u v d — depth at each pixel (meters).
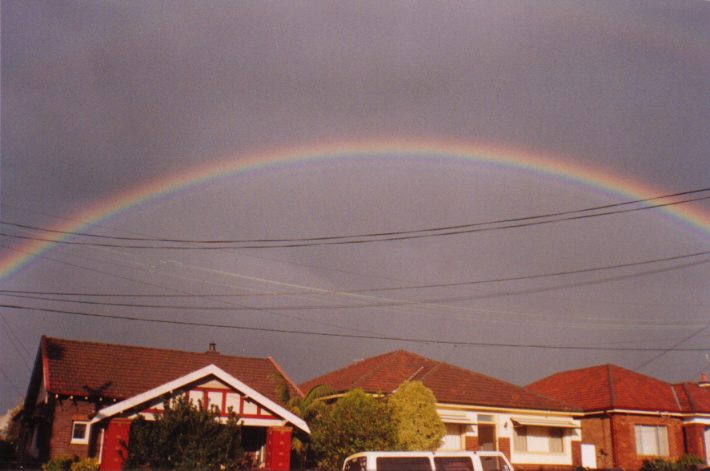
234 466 25.11
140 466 23.97
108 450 24.44
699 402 40.47
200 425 24.67
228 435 24.91
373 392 33.00
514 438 35.62
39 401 34.53
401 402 30.09
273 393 36.12
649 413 39.22
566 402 41.69
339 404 29.05
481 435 34.97
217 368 27.56
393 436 28.22
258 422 27.95
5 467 31.47
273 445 27.30
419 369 37.19
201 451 24.08
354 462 21.50
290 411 30.45
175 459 24.19
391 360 37.75
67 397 30.53
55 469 27.73
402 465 21.19
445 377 36.59
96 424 25.73
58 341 34.50
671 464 36.47
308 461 29.91
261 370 38.22
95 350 34.84
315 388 33.56
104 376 32.88
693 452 39.19
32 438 34.06
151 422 24.86
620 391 40.25
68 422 30.33
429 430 29.62
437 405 33.69
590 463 39.00
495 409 35.19
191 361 36.88
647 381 42.94
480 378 37.72
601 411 38.94
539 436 36.41
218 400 27.58
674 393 42.16
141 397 25.94
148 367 34.91
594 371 44.62
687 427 39.81
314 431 29.27
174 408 25.08
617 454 37.88
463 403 34.38
